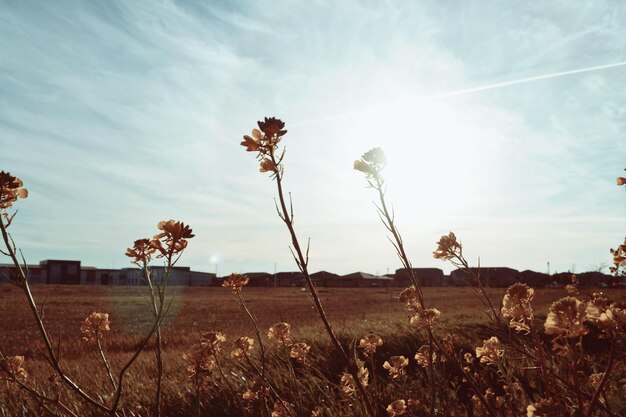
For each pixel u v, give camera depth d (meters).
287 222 1.90
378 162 2.13
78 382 5.81
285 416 3.19
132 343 14.91
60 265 112.94
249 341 3.50
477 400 2.93
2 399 4.28
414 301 2.41
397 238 2.16
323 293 72.38
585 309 1.27
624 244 3.03
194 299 53.44
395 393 3.83
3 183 1.75
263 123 1.89
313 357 6.13
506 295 1.83
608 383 2.23
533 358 1.90
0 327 23.31
